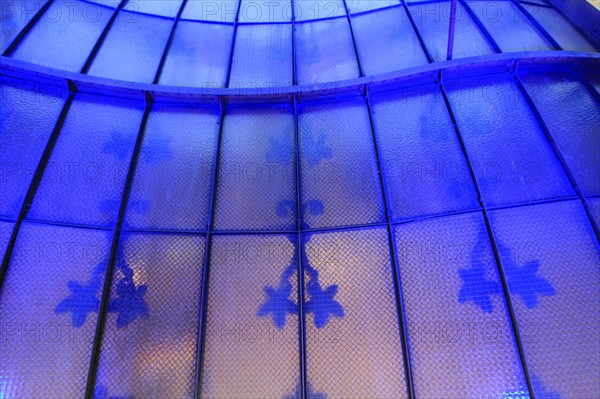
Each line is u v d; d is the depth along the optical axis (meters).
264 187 10.55
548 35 13.07
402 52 12.93
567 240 9.15
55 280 8.75
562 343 8.21
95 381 8.07
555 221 9.38
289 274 9.37
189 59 13.07
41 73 10.91
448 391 8.06
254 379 8.34
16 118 10.48
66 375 8.00
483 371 8.13
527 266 8.93
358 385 8.28
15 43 11.76
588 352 8.12
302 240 9.77
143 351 8.38
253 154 11.10
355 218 9.96
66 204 9.64
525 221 9.44
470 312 8.64
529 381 7.92
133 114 11.43
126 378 8.13
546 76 11.91
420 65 12.12
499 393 7.95
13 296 8.50
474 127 10.95
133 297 8.86
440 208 9.83
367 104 11.79
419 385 8.16
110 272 9.04
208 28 14.05
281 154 11.09
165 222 9.84
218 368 8.39
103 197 9.92
